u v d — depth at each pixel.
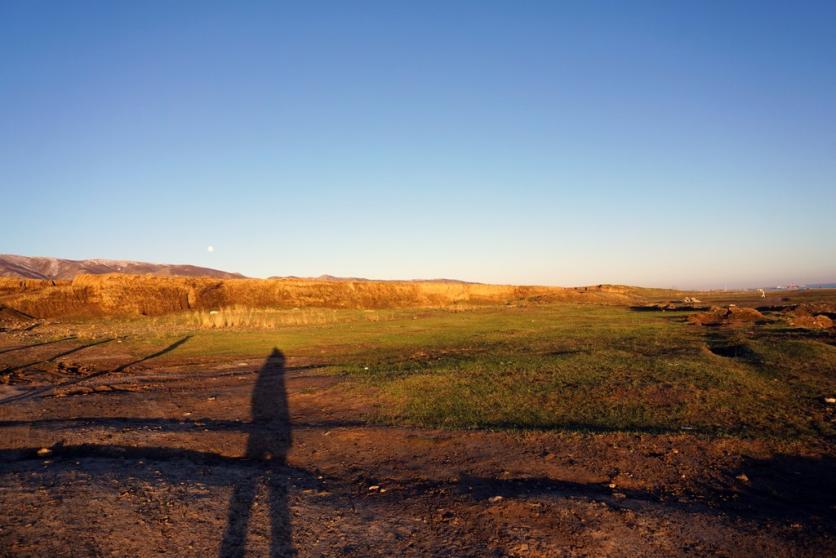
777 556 5.36
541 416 11.00
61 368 18.59
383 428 10.18
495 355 20.31
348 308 58.78
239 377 16.62
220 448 8.99
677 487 7.32
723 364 16.86
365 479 7.52
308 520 6.01
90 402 12.73
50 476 7.02
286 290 58.12
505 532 5.77
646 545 5.55
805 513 6.49
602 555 5.33
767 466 8.20
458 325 36.09
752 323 33.94
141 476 7.19
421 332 31.03
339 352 22.70
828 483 7.56
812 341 21.31
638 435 9.54
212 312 45.25
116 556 5.01
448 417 10.93
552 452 8.69
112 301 45.28
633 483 7.44
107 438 9.23
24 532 5.34
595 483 7.42
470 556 5.26
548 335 28.67
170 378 16.52
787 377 14.95
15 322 37.62
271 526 5.82
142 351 22.72
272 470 7.80
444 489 7.08
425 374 15.74
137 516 5.87
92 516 5.81
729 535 5.80
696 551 5.45
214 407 12.32
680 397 12.49
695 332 29.27
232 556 5.13
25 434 9.43
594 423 10.47
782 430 9.98
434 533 5.75
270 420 11.07
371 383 14.64
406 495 6.87
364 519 6.08
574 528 5.88
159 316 44.25
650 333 28.97
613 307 60.72
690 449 8.87
